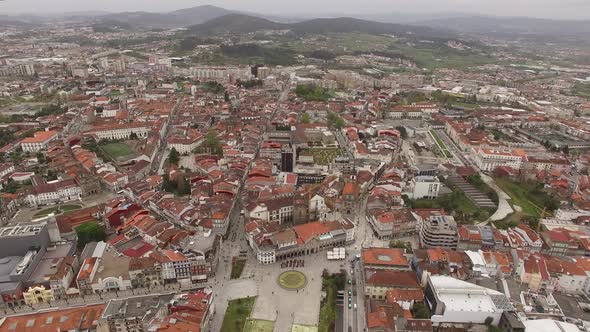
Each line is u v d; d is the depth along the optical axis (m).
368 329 197.75
